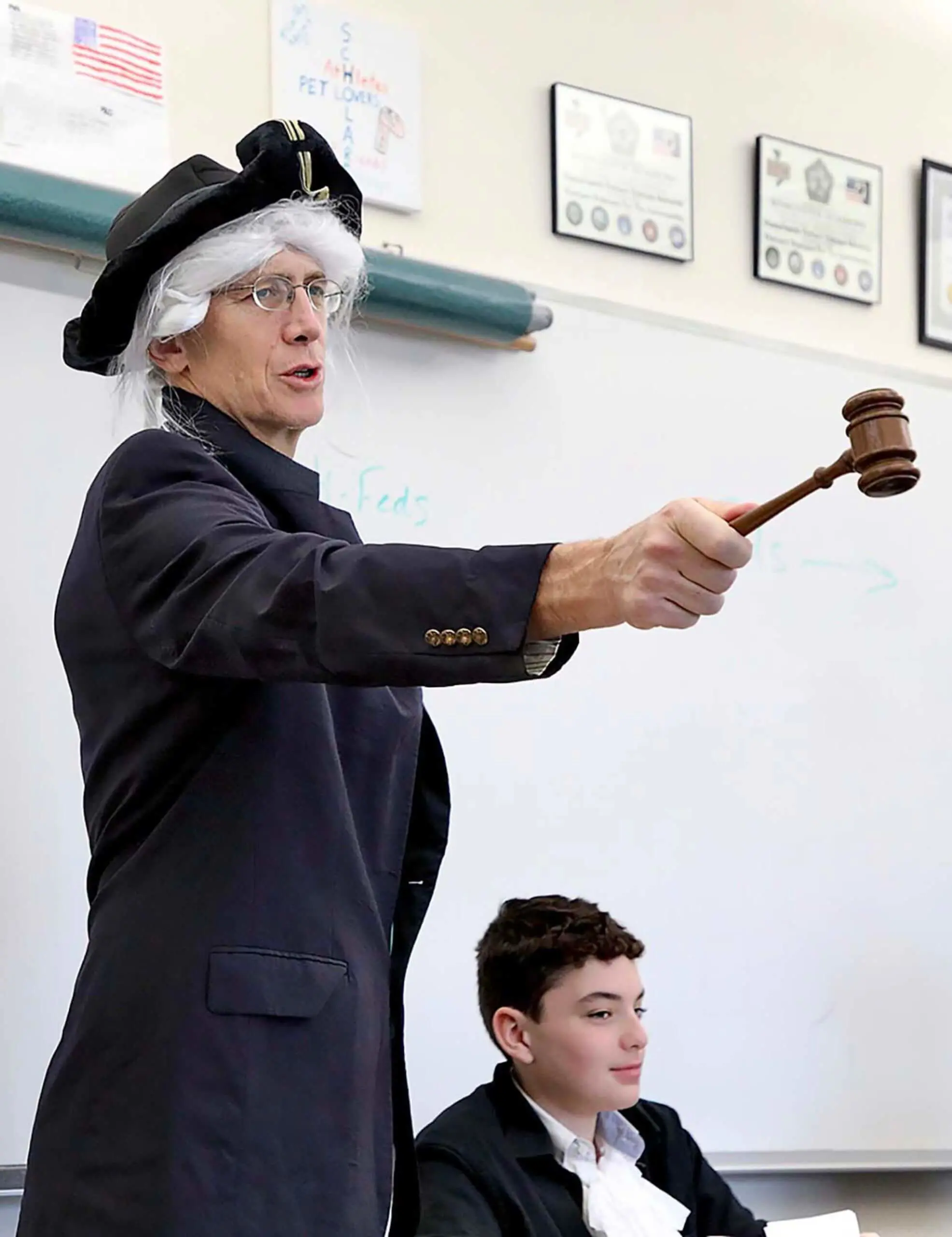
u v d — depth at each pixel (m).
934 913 3.12
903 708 3.18
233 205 1.49
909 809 3.14
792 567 3.12
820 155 3.46
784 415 3.19
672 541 0.97
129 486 1.32
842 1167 2.89
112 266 1.50
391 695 1.53
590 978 2.07
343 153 2.82
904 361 3.52
